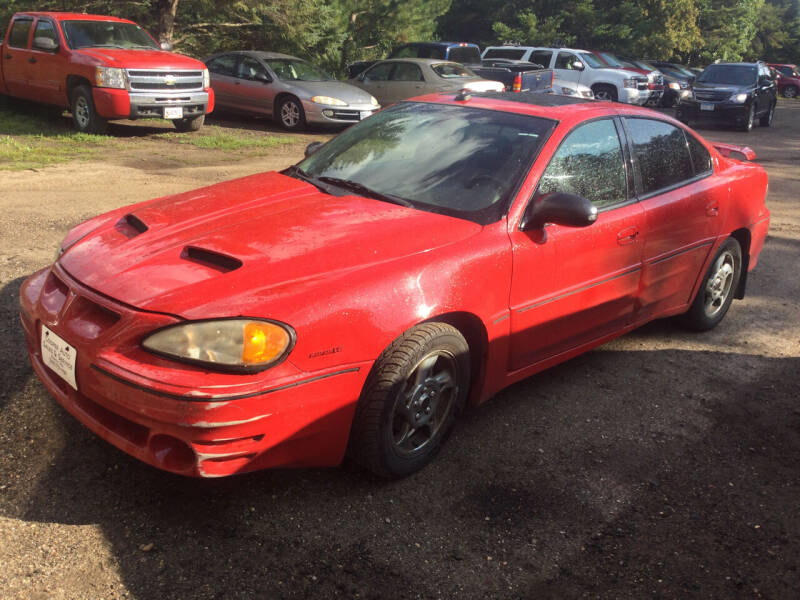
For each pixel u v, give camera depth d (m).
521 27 40.34
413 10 24.48
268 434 2.61
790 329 5.46
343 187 3.71
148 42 12.95
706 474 3.44
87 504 2.83
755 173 5.37
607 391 4.23
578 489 3.24
